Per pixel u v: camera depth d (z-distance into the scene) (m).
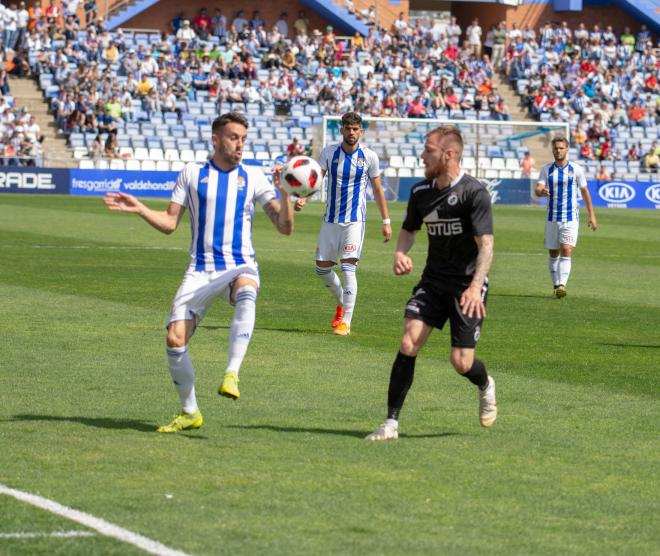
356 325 24.48
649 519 10.91
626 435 14.59
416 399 16.72
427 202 13.80
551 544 10.06
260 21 95.69
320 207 70.38
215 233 14.34
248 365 19.34
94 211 59.16
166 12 96.00
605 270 38.50
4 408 15.36
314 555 9.57
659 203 83.44
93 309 25.53
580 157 90.25
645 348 22.06
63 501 10.95
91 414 15.10
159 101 83.19
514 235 52.91
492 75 98.19
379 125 82.69
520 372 19.22
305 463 12.66
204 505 10.94
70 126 79.75
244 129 14.36
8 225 49.53
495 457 13.20
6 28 85.69
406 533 10.23
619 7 109.44
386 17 104.06
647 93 99.00
